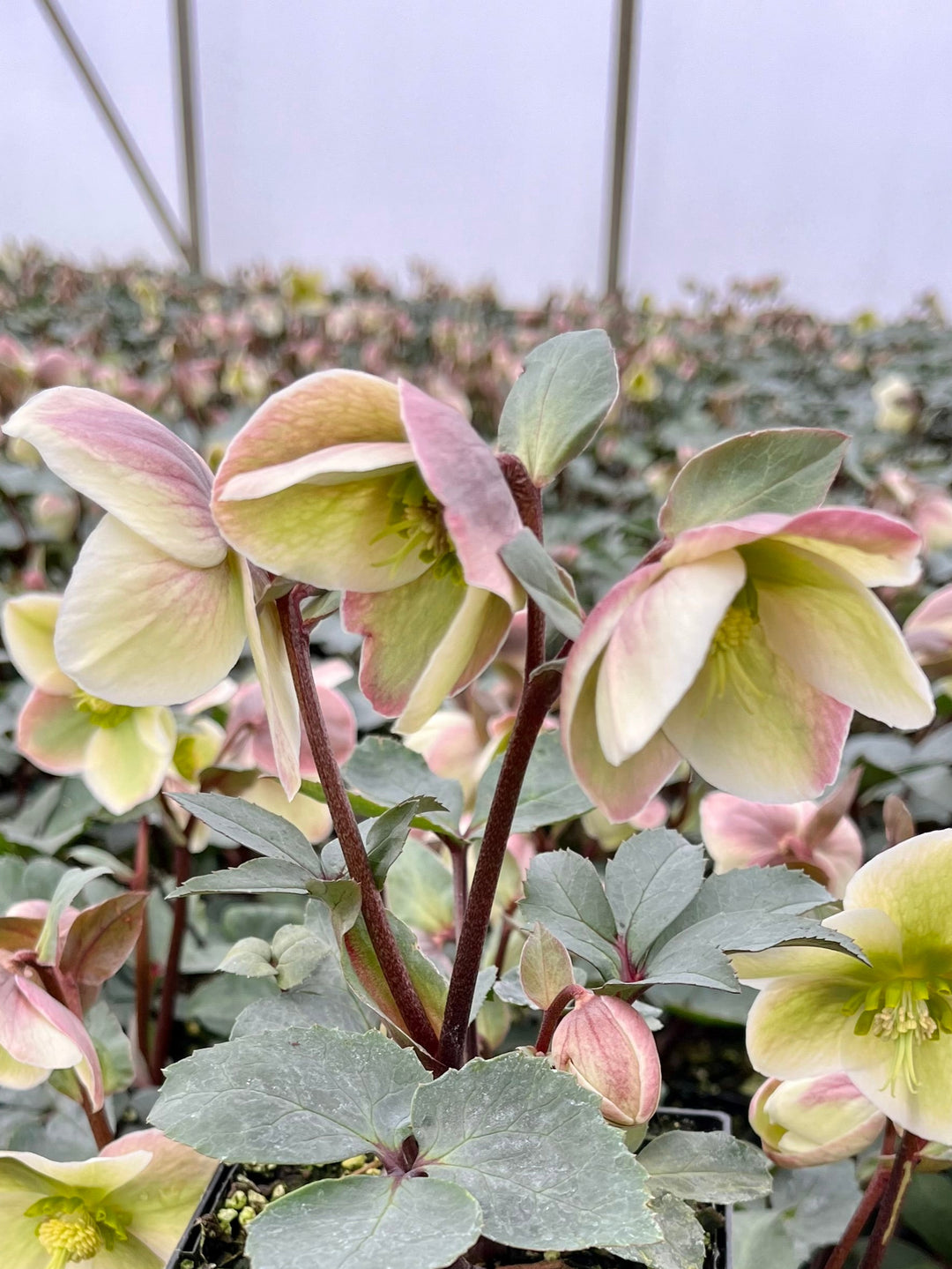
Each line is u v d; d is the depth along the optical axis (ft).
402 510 2.09
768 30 25.03
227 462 1.90
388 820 2.39
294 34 26.73
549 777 2.93
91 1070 2.89
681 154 26.94
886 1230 2.83
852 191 26.99
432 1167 1.95
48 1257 2.99
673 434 9.95
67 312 13.65
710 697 2.14
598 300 20.13
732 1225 3.30
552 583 1.81
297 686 2.33
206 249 29.86
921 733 5.44
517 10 25.77
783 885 2.68
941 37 24.45
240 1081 2.11
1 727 5.57
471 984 2.43
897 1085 2.63
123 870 4.18
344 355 11.87
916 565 1.72
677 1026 4.39
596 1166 1.88
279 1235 1.80
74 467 2.01
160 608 2.10
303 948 2.93
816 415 11.00
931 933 2.57
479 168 28.37
